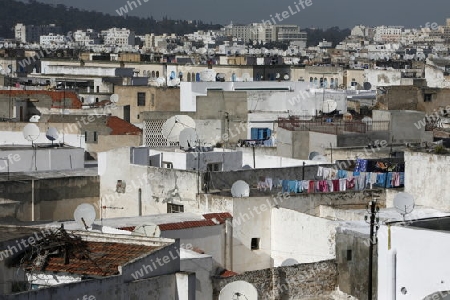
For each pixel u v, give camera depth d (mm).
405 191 77188
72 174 91250
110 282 52656
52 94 155000
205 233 74688
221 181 82625
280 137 106688
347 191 80750
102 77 187125
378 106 140625
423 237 55625
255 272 64938
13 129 124250
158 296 54844
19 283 56281
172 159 89625
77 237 58219
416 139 107750
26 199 84062
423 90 141125
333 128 107312
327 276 66562
